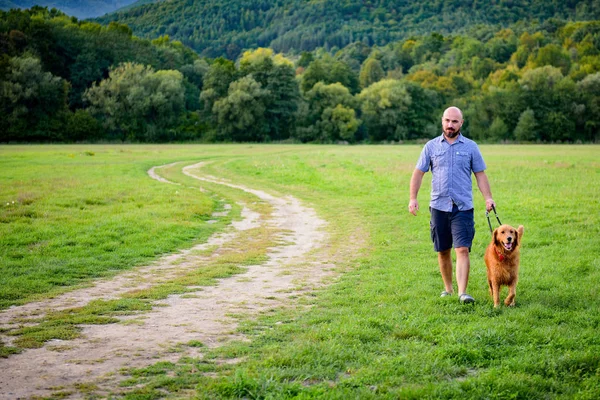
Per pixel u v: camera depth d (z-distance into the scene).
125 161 39.44
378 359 5.44
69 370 5.36
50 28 94.31
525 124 87.88
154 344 6.16
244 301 8.19
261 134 92.56
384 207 18.83
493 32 164.88
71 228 14.03
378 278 9.60
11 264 10.45
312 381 5.05
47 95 81.38
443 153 7.79
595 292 7.97
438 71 121.88
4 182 23.95
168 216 16.47
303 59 153.38
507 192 20.05
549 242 12.05
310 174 29.75
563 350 5.63
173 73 98.19
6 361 5.61
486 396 4.62
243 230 15.30
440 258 8.09
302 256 11.91
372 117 96.19
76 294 8.64
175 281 9.45
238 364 5.47
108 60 100.38
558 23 160.88
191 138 89.94
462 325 6.49
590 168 28.23
